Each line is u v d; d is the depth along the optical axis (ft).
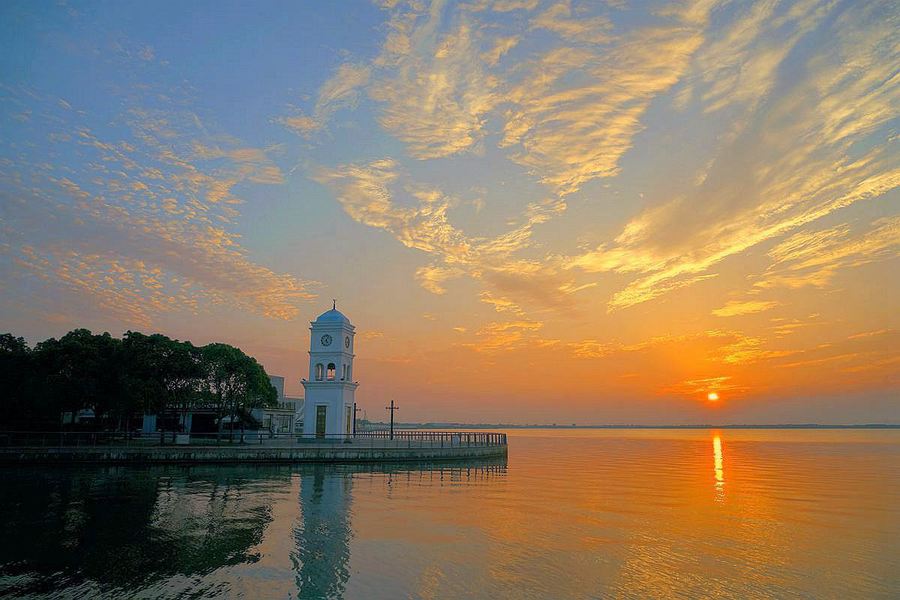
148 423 269.85
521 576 77.97
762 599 70.85
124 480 162.30
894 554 91.40
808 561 87.10
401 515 115.85
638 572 80.69
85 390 201.98
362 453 213.25
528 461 286.25
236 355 244.42
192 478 168.25
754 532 106.52
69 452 196.95
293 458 206.39
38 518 109.09
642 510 128.98
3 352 214.28
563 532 103.96
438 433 287.69
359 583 74.28
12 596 69.00
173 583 73.77
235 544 91.50
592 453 384.88
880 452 414.82
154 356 223.51
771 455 370.94
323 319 257.75
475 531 103.04
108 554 85.71
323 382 249.75
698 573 80.69
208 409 271.90
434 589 72.49
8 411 215.92
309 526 104.27
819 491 168.55
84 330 221.25
